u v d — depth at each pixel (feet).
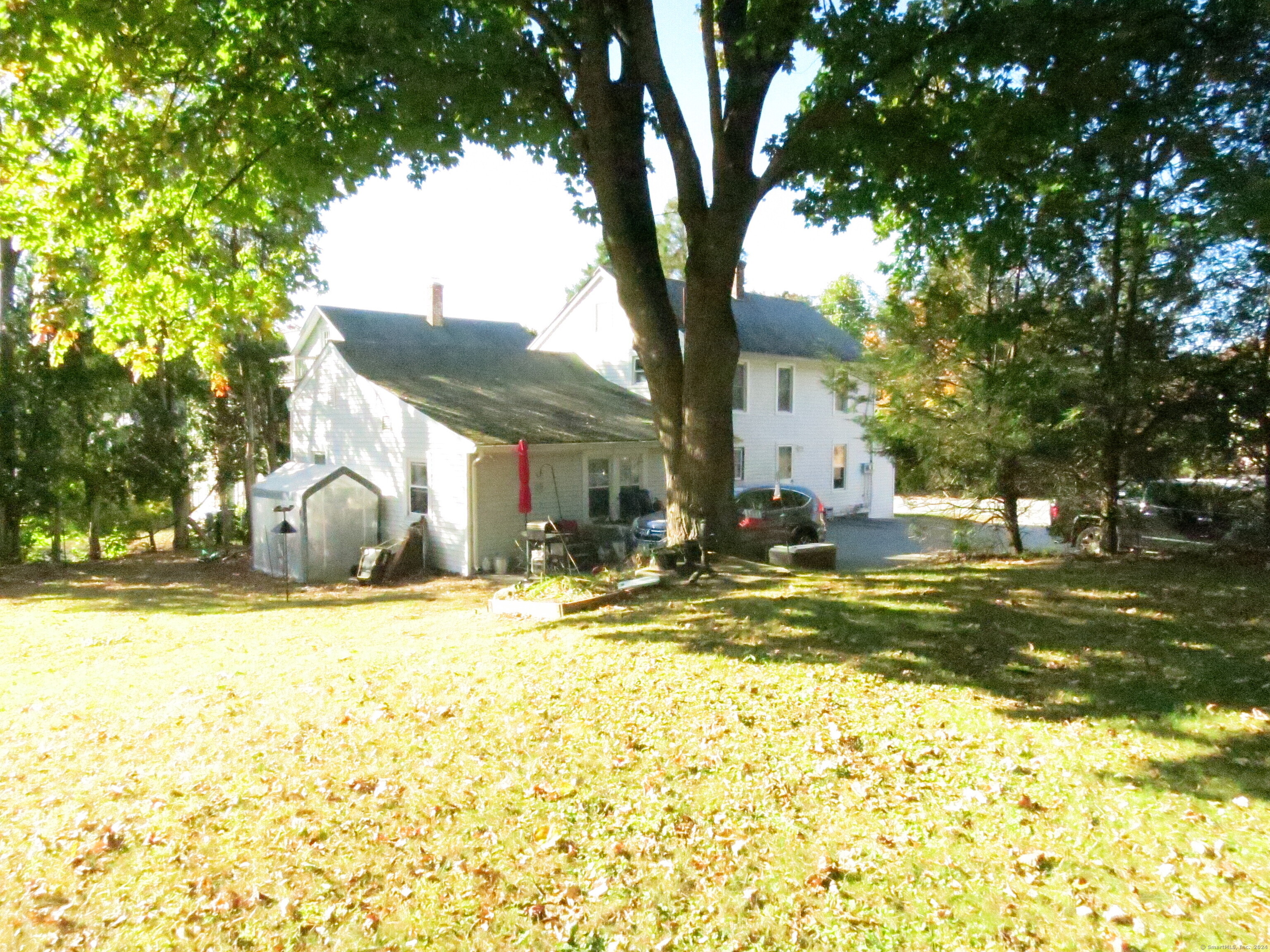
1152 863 13.38
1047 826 14.61
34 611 54.08
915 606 31.07
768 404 100.63
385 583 63.46
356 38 38.73
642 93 44.19
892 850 14.01
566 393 83.97
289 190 44.09
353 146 43.09
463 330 126.00
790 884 13.24
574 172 49.65
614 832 14.98
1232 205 31.37
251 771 18.65
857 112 38.37
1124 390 38.88
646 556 42.86
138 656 36.88
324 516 67.36
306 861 14.64
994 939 11.74
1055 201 40.16
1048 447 43.04
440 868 14.19
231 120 40.65
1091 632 26.50
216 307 52.85
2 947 12.84
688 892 13.15
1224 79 33.88
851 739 18.42
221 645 38.24
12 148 40.04
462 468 63.98
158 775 19.07
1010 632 26.81
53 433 77.10
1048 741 18.04
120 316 51.90
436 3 37.68
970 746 17.98
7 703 28.81
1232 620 27.35
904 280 49.34
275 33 39.45
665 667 24.52
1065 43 33.78
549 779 17.13
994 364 46.57
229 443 95.40
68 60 37.09
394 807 16.38
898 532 93.15
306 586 64.44
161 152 39.63
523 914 12.85
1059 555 46.34
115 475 83.61
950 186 39.65
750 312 105.19
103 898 13.94
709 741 18.62
